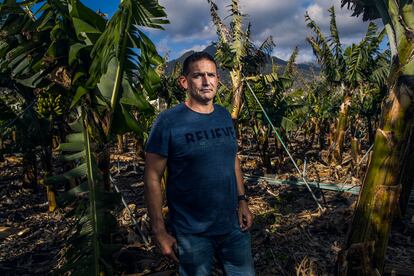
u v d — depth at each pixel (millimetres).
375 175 2756
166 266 3760
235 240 2236
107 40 2678
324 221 4941
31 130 6414
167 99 12969
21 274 3918
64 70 3357
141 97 3213
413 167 4820
